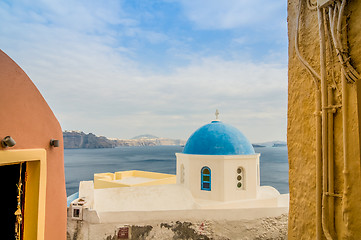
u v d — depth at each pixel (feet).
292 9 10.22
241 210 28.09
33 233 9.88
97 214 26.58
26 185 10.14
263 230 27.71
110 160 370.73
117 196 33.35
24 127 9.50
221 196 36.52
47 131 10.97
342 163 7.43
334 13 7.62
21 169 10.09
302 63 9.09
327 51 8.11
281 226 27.91
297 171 9.36
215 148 38.55
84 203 27.43
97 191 34.27
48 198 10.88
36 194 10.05
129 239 26.55
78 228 26.61
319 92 8.34
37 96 10.44
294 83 9.80
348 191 7.07
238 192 37.40
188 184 38.58
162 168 256.11
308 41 9.11
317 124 8.22
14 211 9.89
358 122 6.91
